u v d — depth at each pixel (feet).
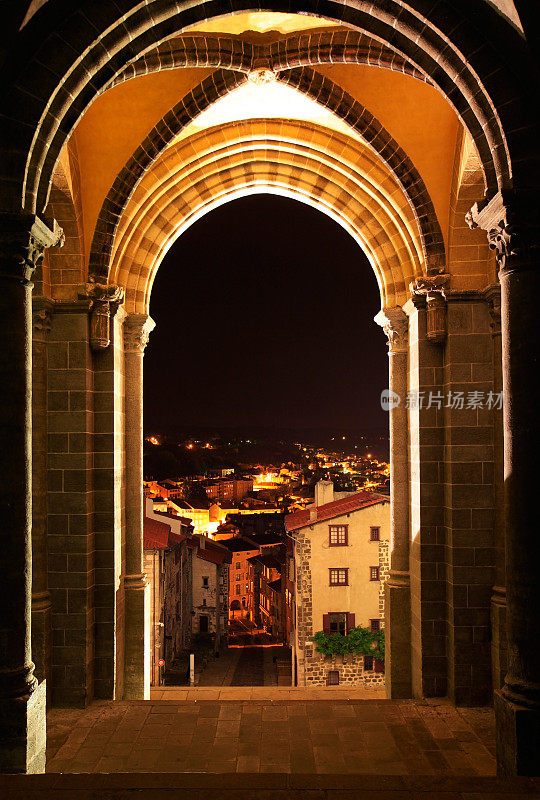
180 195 37.04
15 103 18.85
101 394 32.12
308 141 34.96
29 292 19.38
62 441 30.71
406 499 34.94
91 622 30.73
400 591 34.32
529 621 18.67
